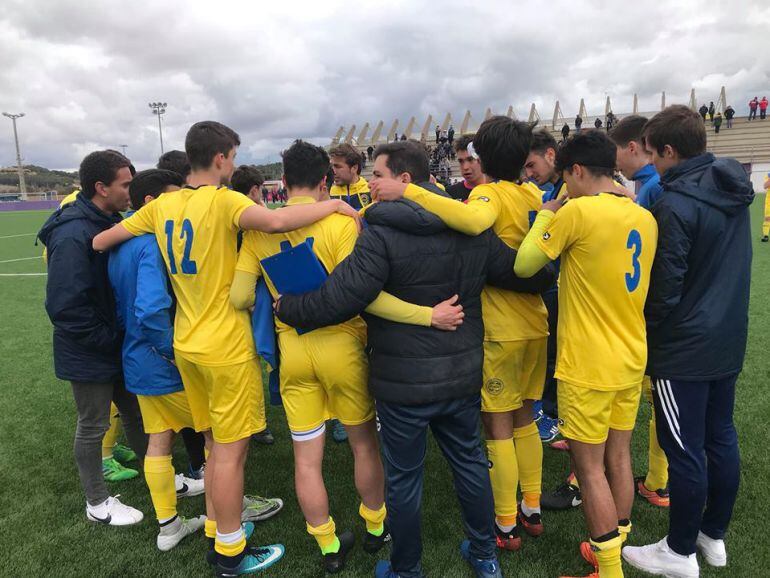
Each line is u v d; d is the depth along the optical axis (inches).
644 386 103.1
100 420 100.6
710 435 83.2
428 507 105.3
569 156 76.0
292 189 82.1
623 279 71.8
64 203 110.3
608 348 72.9
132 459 131.5
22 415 155.6
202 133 82.2
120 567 90.3
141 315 81.5
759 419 133.8
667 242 73.1
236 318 83.5
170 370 87.9
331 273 72.5
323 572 87.7
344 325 79.6
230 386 82.7
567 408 76.3
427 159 79.1
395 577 81.6
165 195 86.1
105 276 97.4
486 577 82.0
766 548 88.4
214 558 86.9
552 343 113.0
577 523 98.7
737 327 77.3
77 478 120.5
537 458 93.0
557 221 72.2
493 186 82.9
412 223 68.8
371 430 86.4
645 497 105.0
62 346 95.8
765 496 102.3
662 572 82.6
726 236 74.6
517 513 98.7
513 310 84.0
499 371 85.2
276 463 126.3
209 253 80.6
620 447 80.5
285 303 74.0
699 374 76.2
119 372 99.8
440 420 77.7
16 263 478.3
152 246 85.5
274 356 84.0
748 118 1453.0
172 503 94.2
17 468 125.3
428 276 71.1
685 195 73.8
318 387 83.1
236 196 79.5
